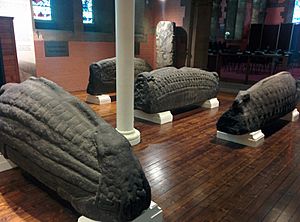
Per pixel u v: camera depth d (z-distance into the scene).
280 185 2.41
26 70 5.32
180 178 2.51
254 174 2.61
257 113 3.33
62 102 1.89
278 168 2.74
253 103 3.32
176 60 7.44
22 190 2.22
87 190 1.64
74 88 6.29
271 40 10.10
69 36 5.90
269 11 11.58
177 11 7.16
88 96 5.22
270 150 3.20
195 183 2.43
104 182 1.58
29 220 1.86
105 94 5.29
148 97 3.93
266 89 3.53
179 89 4.28
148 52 7.78
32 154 1.91
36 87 2.06
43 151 1.83
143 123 4.11
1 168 2.50
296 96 4.22
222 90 6.73
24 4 5.05
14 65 4.12
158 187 2.34
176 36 7.22
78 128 1.76
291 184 2.43
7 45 3.97
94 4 6.48
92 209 1.63
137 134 3.31
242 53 8.12
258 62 9.52
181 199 2.18
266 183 2.45
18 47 5.08
